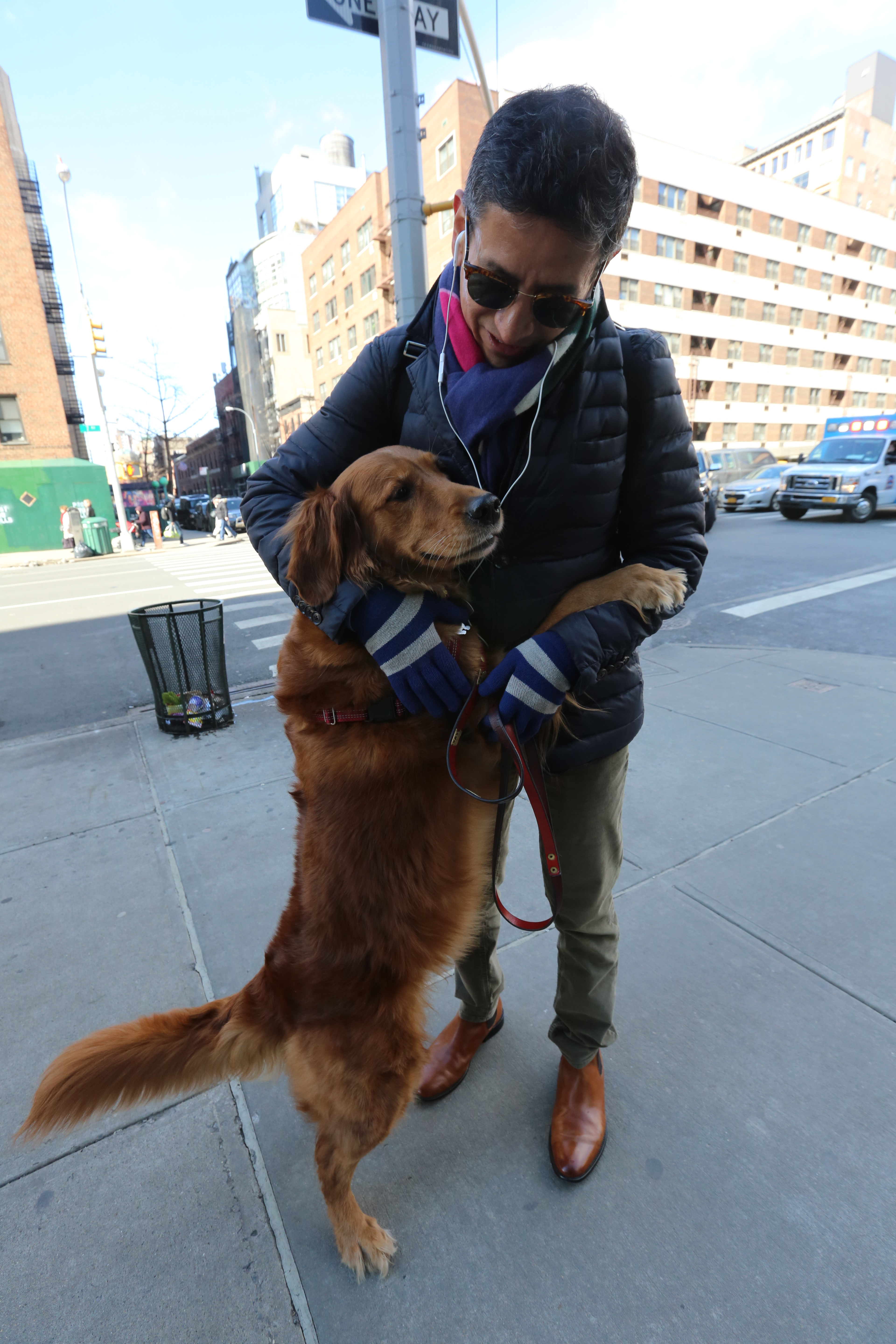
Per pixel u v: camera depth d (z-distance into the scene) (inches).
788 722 173.0
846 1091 74.5
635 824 128.1
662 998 88.2
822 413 1863.9
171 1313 57.6
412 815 57.5
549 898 61.2
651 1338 54.1
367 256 1417.3
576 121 40.3
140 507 1417.3
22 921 108.5
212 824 136.3
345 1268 60.2
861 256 1811.0
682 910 104.0
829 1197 63.9
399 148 181.0
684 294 1492.4
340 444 64.2
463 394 51.8
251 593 430.3
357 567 54.6
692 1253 60.0
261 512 63.1
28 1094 78.1
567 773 63.0
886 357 1974.7
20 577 626.5
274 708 206.4
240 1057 60.5
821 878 110.2
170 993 92.4
